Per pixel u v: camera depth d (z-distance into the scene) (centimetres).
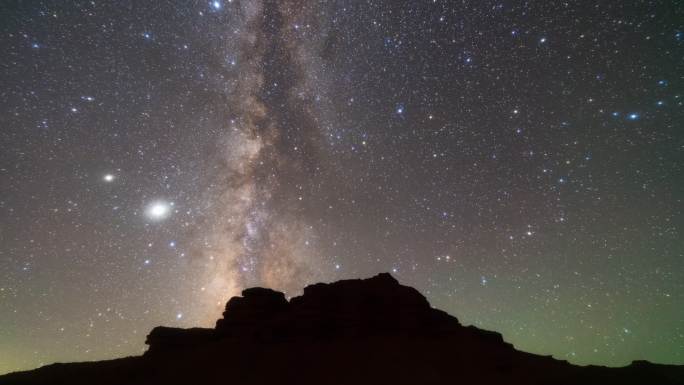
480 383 1065
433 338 1393
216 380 1117
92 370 1284
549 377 1134
